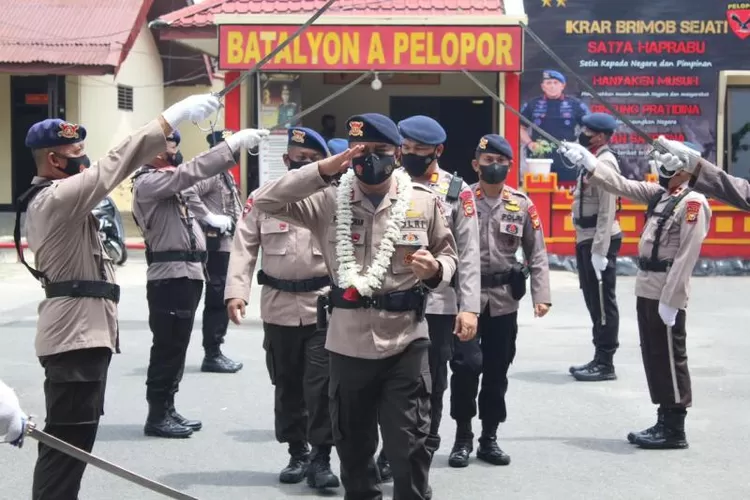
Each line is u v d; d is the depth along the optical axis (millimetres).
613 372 9734
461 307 6051
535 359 10695
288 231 6484
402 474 4965
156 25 20031
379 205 5105
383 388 5062
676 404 7332
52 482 5051
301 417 6617
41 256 5008
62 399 5035
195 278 7535
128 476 4418
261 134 6539
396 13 19984
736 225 17781
